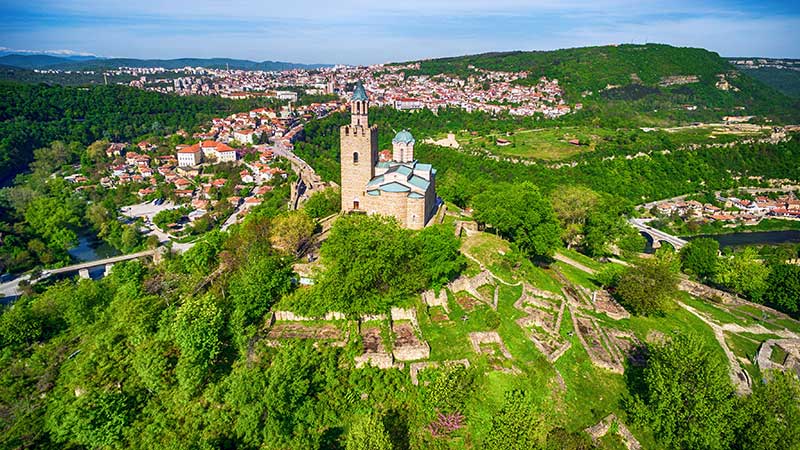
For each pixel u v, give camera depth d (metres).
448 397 45.38
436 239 63.31
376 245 57.78
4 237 130.38
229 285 65.44
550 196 122.88
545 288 76.00
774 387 45.84
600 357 58.97
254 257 69.38
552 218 87.81
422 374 50.44
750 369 66.62
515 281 74.50
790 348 71.50
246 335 53.88
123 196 189.12
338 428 45.78
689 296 91.81
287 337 54.81
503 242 86.50
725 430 45.28
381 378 49.75
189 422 46.19
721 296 93.81
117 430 45.78
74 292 77.94
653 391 49.88
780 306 92.19
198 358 49.81
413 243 61.31
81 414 45.06
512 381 51.31
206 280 72.94
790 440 42.50
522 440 39.97
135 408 48.44
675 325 73.50
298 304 58.56
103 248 147.62
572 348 59.59
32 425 48.84
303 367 48.78
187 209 173.38
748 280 94.69
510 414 40.88
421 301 61.25
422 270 60.22
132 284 74.81
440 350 54.22
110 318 68.69
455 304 63.03
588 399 52.88
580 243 116.25
